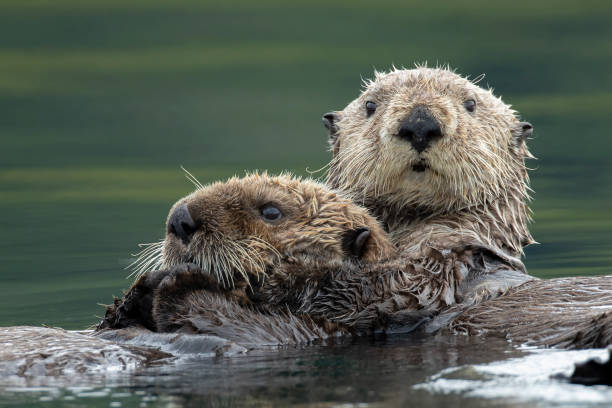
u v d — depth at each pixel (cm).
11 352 1072
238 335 1186
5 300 1786
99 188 3334
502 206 1512
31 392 947
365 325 1297
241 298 1262
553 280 1322
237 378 995
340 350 1157
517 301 1269
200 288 1222
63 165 3750
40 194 3238
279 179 1354
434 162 1391
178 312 1202
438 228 1421
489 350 1113
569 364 958
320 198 1338
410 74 1555
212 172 3484
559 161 3766
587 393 838
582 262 2083
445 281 1320
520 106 4609
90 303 1756
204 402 887
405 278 1304
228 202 1293
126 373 1034
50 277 2020
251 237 1281
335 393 899
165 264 1317
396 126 1396
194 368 1054
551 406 803
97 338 1141
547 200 3027
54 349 1082
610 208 2878
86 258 2242
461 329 1255
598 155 3844
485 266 1382
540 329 1168
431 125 1380
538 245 2328
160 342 1160
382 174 1433
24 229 2655
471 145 1440
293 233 1294
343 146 1599
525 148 1633
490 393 854
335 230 1312
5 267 2141
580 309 1197
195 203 1289
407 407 822
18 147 4122
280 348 1181
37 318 1628
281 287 1294
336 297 1305
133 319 1255
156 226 2673
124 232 2589
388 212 1498
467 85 1541
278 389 933
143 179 3462
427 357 1085
